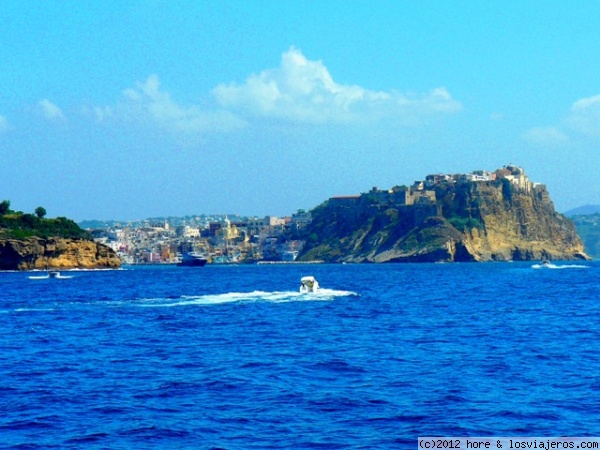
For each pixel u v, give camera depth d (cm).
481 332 16438
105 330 17375
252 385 10300
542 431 7962
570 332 16312
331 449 7375
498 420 8362
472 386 10150
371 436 7788
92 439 7788
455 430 7994
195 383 10469
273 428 8094
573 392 9750
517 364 11931
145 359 12825
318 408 8931
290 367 11738
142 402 9350
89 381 10794
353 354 13125
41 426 8294
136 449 7456
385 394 9669
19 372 11644
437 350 13588
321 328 17350
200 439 7731
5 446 7594
